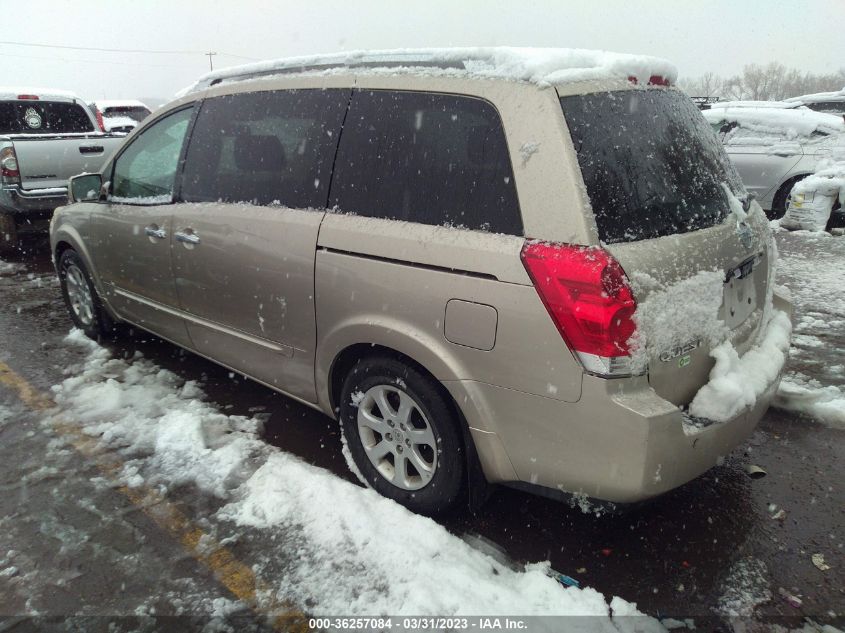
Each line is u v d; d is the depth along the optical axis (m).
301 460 3.10
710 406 2.30
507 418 2.27
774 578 2.39
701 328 2.29
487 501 2.80
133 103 20.23
